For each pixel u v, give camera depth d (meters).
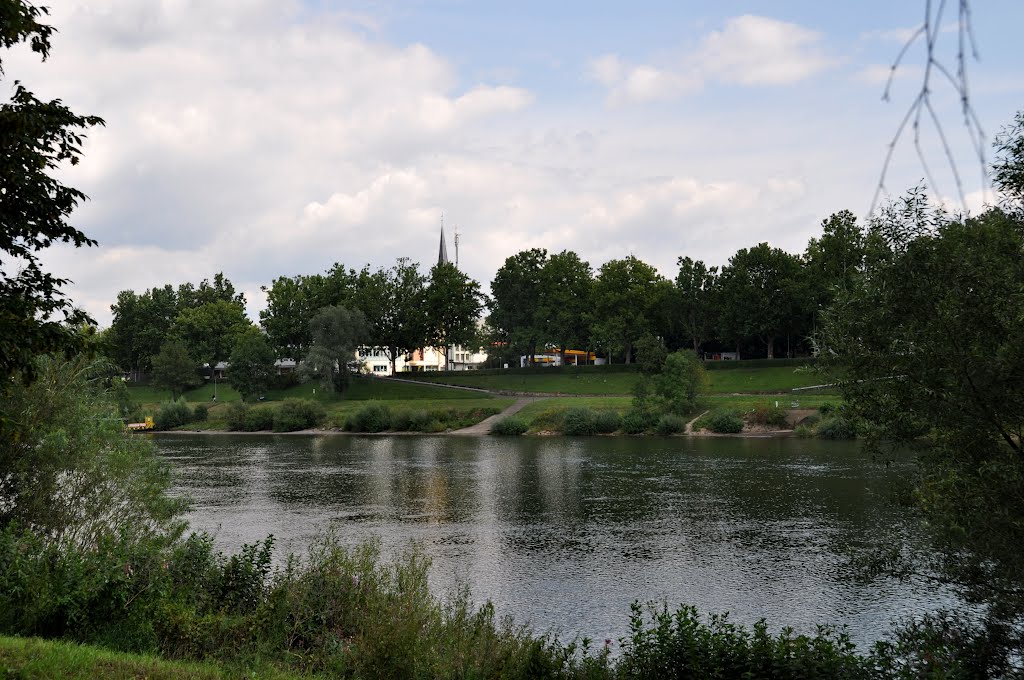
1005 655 14.26
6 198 13.51
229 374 120.94
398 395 119.75
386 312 133.88
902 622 22.53
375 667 12.62
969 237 14.16
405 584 16.06
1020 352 12.74
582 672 13.07
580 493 46.16
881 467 54.31
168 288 165.00
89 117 14.56
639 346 111.81
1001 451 13.68
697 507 40.84
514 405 107.44
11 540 14.86
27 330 13.55
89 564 14.50
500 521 38.12
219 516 39.62
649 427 89.06
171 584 14.89
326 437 93.50
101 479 22.33
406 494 46.78
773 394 98.31
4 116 12.91
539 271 139.50
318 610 15.46
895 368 14.18
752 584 26.84
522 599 25.39
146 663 11.77
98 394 25.88
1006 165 14.59
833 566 28.84
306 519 38.78
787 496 43.34
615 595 25.78
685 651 12.66
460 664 12.77
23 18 12.78
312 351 115.00
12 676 10.26
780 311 110.88
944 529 14.67
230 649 13.59
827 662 12.38
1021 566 13.56
